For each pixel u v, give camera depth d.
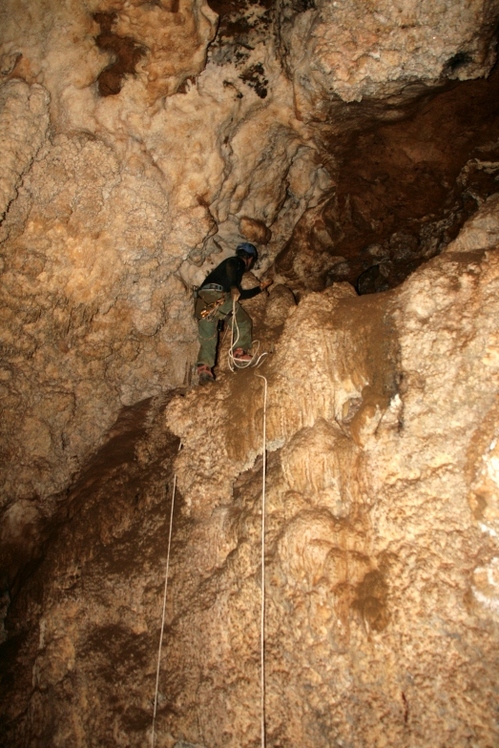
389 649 2.98
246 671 3.56
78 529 4.85
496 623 2.78
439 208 5.26
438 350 3.23
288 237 5.86
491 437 2.92
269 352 4.68
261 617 3.46
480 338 3.10
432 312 3.37
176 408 4.54
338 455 3.50
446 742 2.76
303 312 3.94
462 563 2.93
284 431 3.88
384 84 4.41
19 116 4.23
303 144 5.30
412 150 5.03
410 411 3.23
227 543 3.98
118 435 5.49
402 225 5.46
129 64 4.53
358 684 3.08
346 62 4.32
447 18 4.02
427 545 3.05
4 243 4.59
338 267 5.80
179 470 4.41
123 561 4.55
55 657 4.45
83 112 4.59
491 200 3.96
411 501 3.15
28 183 4.48
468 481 2.99
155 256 5.18
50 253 4.77
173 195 5.02
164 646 4.01
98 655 4.30
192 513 4.29
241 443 4.10
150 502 4.77
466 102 4.60
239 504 4.05
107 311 5.26
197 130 4.89
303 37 4.53
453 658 2.84
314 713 3.24
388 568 3.12
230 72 4.80
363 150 5.18
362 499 3.37
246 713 3.48
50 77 4.41
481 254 3.49
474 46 4.12
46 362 5.18
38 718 4.36
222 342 5.20
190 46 4.48
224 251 5.77
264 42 4.71
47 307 4.94
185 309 5.58
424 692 2.86
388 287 5.59
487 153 4.87
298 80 4.73
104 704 4.11
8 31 4.23
